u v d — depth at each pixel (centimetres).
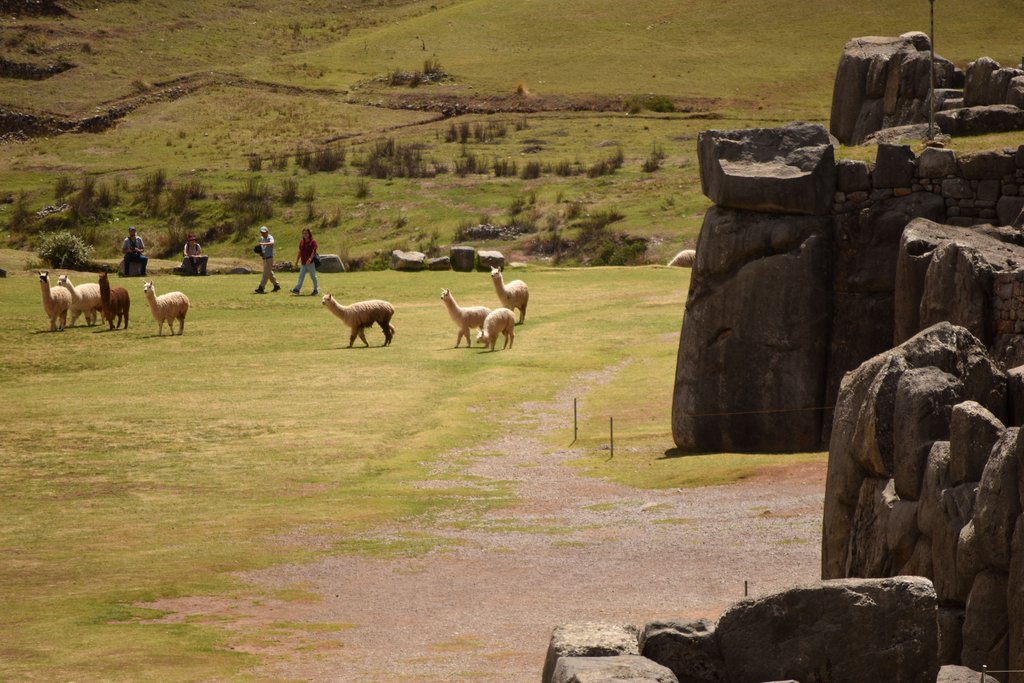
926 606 1330
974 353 2114
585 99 17125
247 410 5169
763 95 16975
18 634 2431
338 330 7069
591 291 8331
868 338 4409
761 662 1363
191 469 4212
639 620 2456
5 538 3303
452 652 2320
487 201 12725
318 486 4000
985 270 3247
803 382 4419
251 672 2186
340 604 2712
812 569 2789
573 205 12188
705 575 2809
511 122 16338
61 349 6500
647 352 6356
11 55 19662
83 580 2889
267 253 8319
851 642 1343
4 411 5138
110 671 2164
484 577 2922
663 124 15812
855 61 7319
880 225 4403
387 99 17838
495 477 4147
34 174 14912
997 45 17838
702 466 4125
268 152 15350
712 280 4516
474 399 5391
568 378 5819
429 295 8250
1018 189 4306
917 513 1962
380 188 13412
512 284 7112
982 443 1836
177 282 8706
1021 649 1620
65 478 4069
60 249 9394
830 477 2291
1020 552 1638
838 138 7444
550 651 1377
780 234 4422
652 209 11888
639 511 3562
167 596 2767
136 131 16950
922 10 19425
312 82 18862
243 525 3466
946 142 4856
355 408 5209
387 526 3469
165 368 6059
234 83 18938
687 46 19288
